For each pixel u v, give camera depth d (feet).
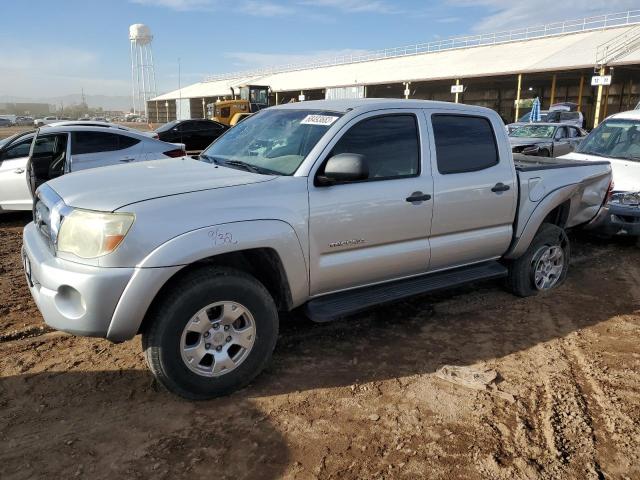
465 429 10.47
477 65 123.13
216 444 9.82
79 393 11.39
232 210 10.88
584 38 121.19
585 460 9.67
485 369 12.78
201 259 10.52
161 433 10.10
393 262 13.53
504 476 9.21
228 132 15.74
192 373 10.78
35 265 10.70
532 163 19.35
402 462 9.50
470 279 15.34
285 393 11.58
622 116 27.91
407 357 13.35
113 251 9.87
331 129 12.57
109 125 30.09
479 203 14.89
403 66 148.25
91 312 9.93
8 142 27.66
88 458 9.36
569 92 141.59
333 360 13.11
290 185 11.71
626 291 18.53
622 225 23.29
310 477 9.07
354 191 12.51
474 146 15.08
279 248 11.33
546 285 18.07
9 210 27.66
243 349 11.35
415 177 13.64
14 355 13.05
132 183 11.52
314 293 12.54
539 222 16.51
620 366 13.16
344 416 10.80
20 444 9.68
